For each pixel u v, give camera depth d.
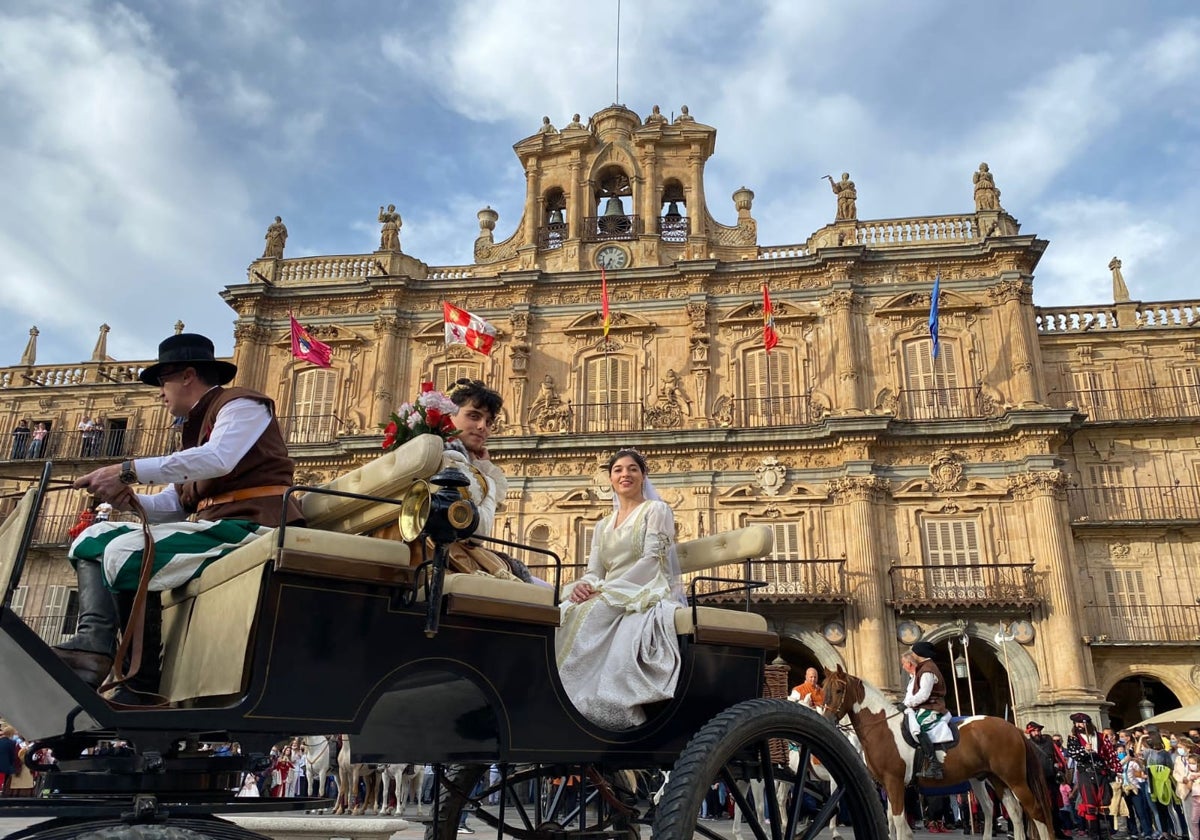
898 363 37.25
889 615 33.62
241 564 4.02
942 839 19.34
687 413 37.50
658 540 5.84
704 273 38.81
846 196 39.75
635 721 5.24
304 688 3.84
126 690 4.35
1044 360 38.94
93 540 4.34
